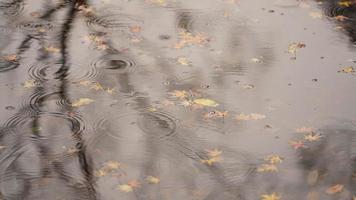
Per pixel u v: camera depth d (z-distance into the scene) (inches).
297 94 325.1
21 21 404.5
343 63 358.3
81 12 420.5
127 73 343.6
